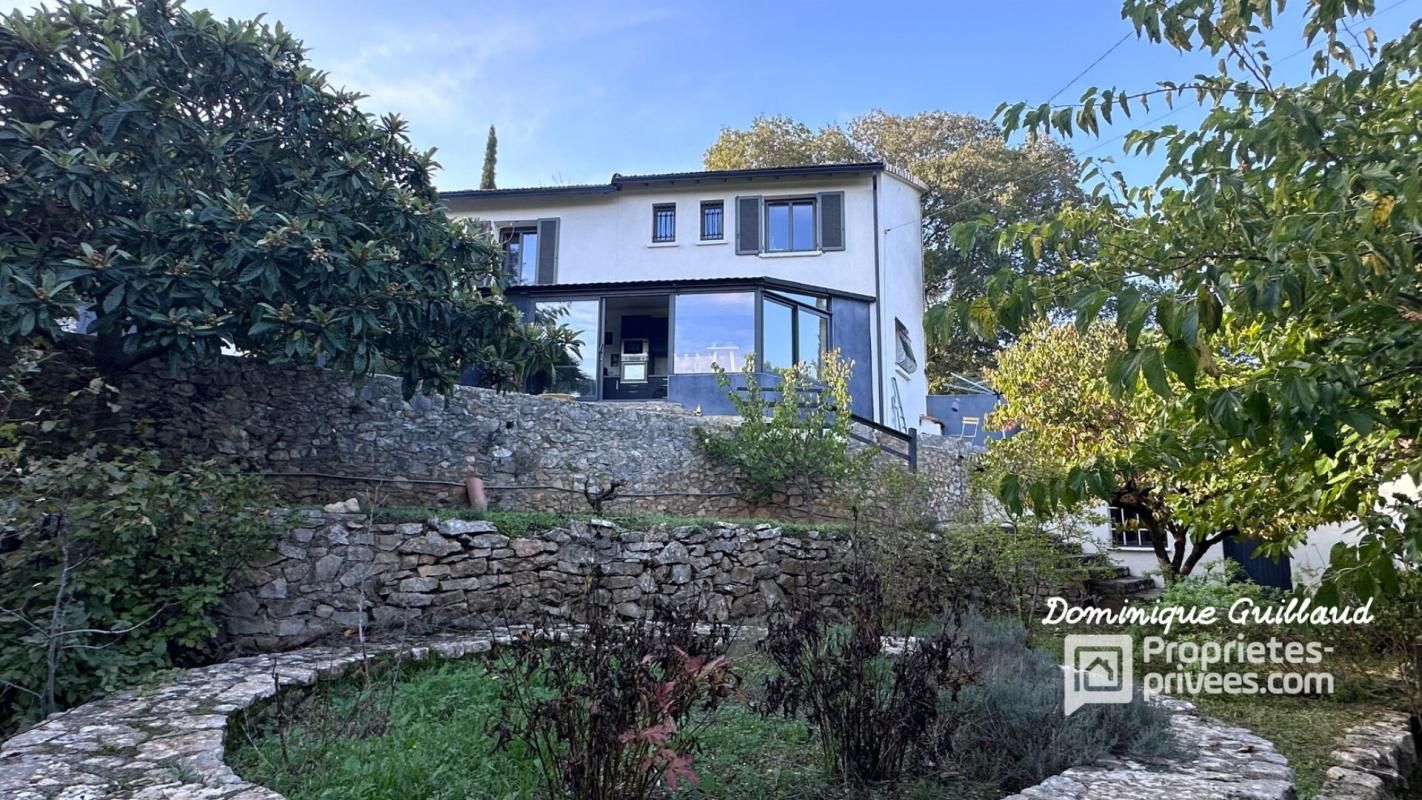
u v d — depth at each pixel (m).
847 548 8.79
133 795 2.89
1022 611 8.58
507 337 8.29
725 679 3.29
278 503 6.43
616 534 7.31
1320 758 5.00
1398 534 2.85
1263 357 4.42
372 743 3.84
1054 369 9.41
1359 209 2.76
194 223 6.23
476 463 9.46
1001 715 4.15
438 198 8.88
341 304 6.64
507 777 3.54
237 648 5.55
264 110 7.34
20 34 5.87
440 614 6.34
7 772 3.11
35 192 5.76
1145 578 10.56
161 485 5.05
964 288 23.05
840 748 3.84
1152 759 3.80
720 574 7.80
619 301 14.97
